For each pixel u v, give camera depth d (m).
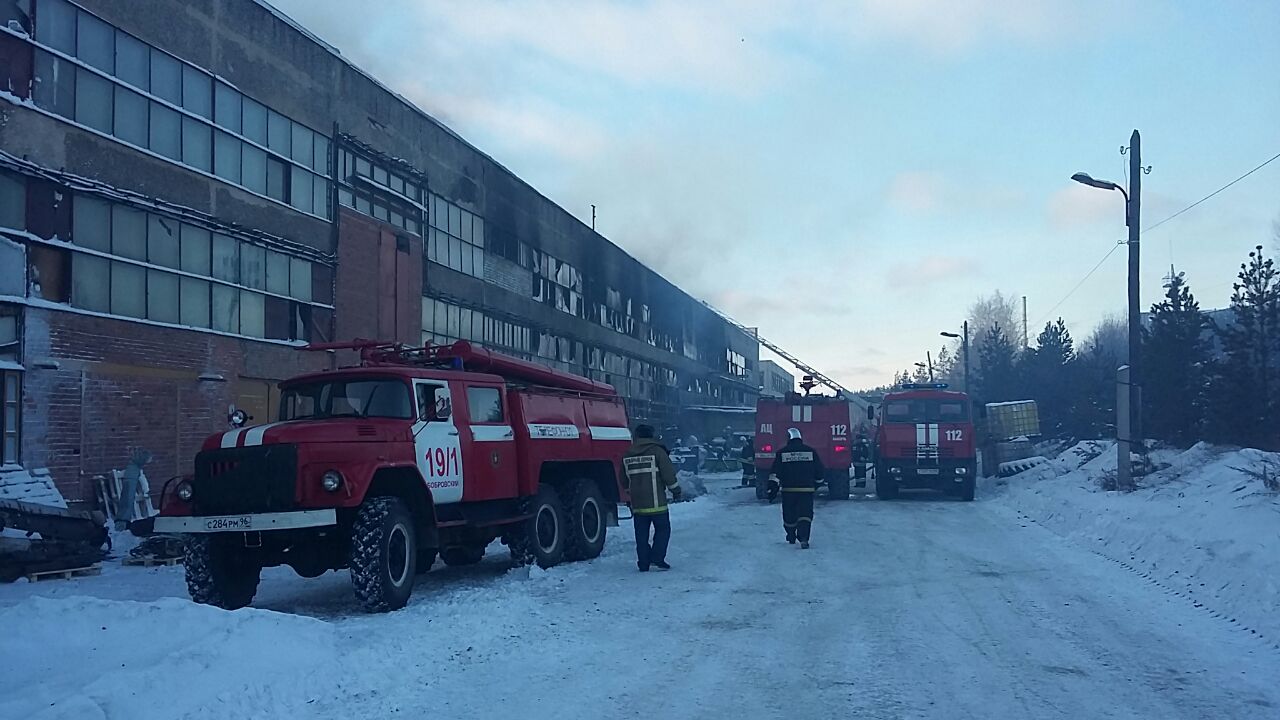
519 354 40.78
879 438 26.72
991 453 35.06
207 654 6.54
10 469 16.11
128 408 18.95
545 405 13.26
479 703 6.45
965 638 8.41
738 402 83.69
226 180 22.06
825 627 8.91
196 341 20.86
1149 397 30.55
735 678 7.11
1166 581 11.32
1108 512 17.23
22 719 5.32
